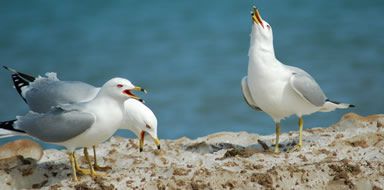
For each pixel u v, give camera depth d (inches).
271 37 541.6
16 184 515.2
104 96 496.1
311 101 542.9
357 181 475.2
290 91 540.4
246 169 495.5
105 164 553.0
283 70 542.3
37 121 499.2
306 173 481.7
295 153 534.3
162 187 467.5
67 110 492.1
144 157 557.3
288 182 474.9
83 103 500.1
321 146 553.3
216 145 596.7
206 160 535.2
